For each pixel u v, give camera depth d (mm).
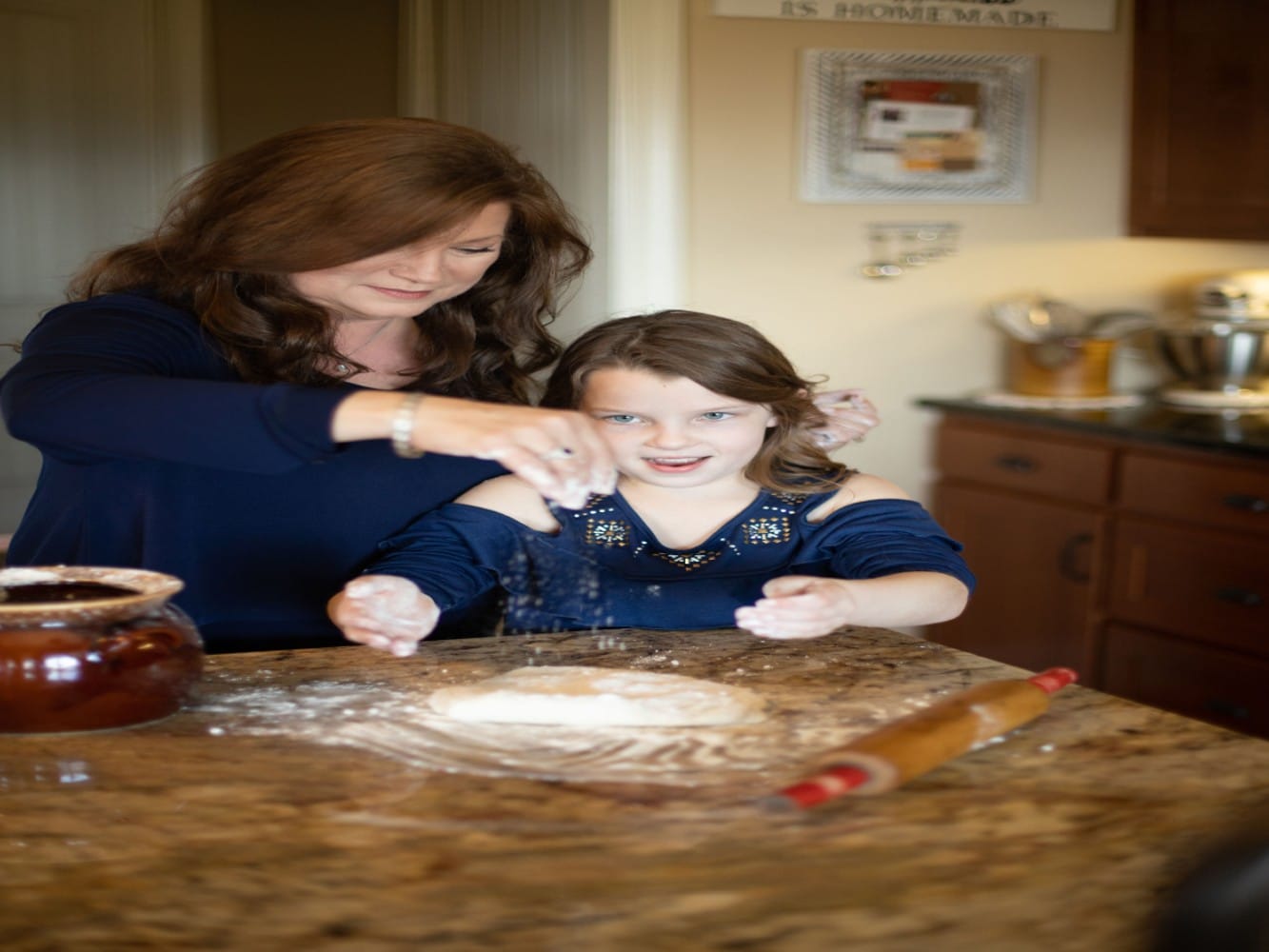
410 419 1040
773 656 1191
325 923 686
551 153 3451
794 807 791
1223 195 3322
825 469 1434
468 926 682
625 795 856
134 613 998
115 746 950
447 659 1188
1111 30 3379
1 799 853
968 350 3418
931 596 1231
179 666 1005
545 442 1015
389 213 1221
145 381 1132
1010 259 3412
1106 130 3426
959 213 3348
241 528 1419
